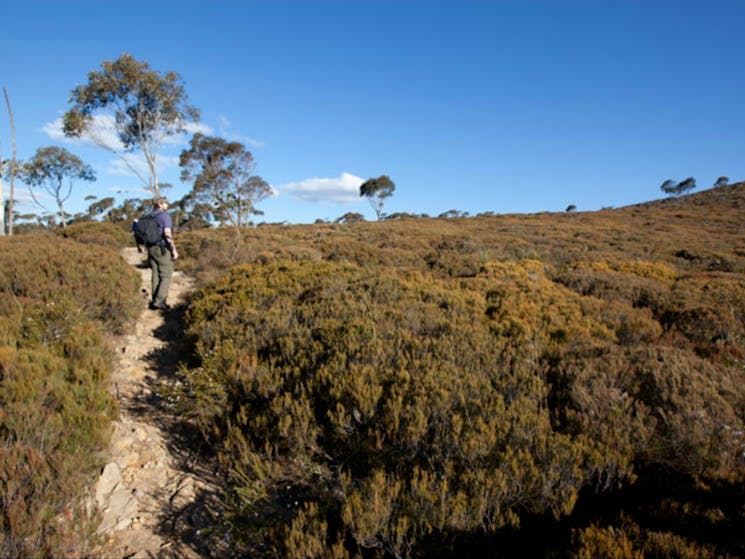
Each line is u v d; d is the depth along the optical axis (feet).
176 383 15.21
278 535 8.80
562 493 8.77
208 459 11.75
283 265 30.86
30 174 103.71
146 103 67.92
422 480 8.96
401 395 11.29
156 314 25.12
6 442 9.68
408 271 34.45
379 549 8.38
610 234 98.02
